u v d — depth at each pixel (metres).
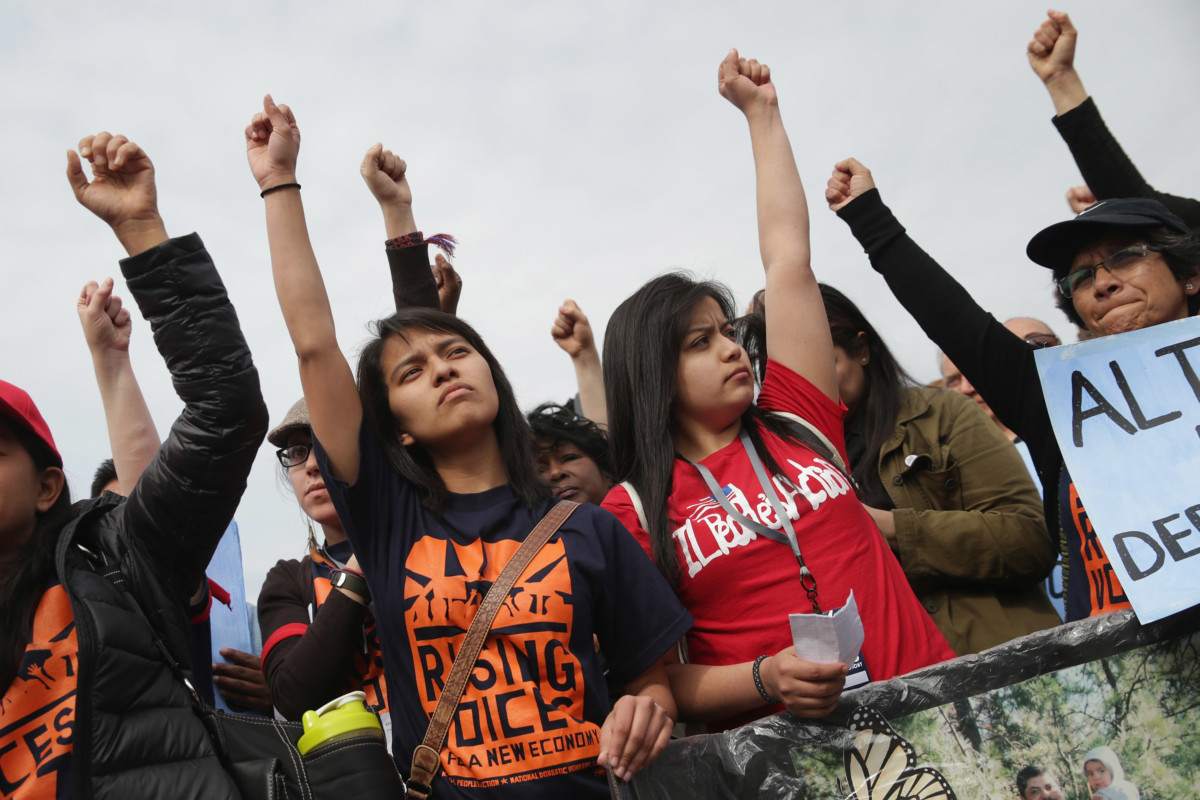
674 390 2.95
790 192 3.26
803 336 3.10
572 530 2.54
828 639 2.16
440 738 2.24
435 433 2.64
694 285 3.08
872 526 2.87
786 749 2.24
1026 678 2.28
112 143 2.59
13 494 2.41
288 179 2.76
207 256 2.58
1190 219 3.57
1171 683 2.28
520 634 2.32
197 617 2.79
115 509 2.58
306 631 3.02
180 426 2.49
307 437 3.75
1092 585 2.65
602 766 2.26
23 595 2.29
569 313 4.63
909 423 3.70
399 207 3.56
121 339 3.92
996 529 3.31
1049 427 2.85
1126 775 2.21
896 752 2.23
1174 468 2.42
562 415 4.15
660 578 2.58
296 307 2.63
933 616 3.36
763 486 2.78
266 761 2.24
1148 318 2.81
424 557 2.48
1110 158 3.64
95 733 2.09
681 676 2.57
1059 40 3.79
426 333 2.79
